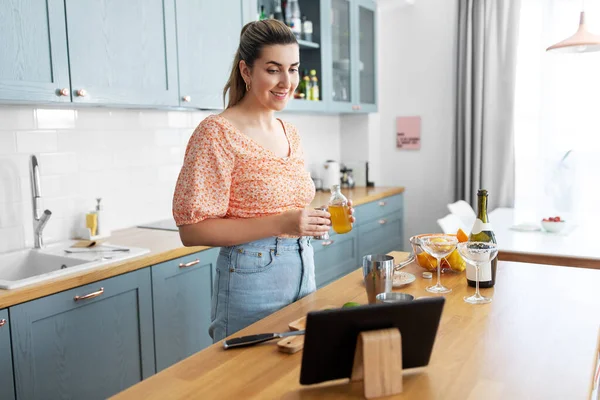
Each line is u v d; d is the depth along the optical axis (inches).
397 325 39.5
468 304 58.3
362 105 173.3
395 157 191.3
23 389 69.3
